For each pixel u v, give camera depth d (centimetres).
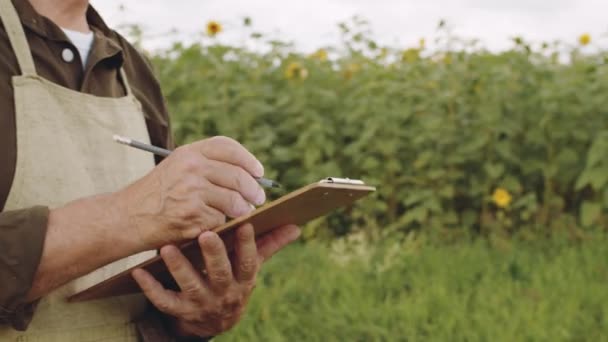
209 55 585
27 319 127
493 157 540
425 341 344
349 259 455
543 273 438
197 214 120
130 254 124
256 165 123
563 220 525
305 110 544
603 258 460
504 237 510
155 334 149
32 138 132
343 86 579
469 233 535
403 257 454
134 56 171
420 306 371
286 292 397
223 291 134
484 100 528
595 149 484
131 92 162
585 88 515
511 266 450
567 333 344
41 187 132
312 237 529
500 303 386
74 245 120
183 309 137
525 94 530
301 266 443
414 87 545
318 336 355
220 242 123
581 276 425
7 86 132
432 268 444
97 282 145
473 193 529
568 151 524
